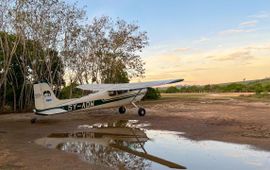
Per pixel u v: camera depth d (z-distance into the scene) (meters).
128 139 12.70
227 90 75.81
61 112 17.83
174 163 8.80
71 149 10.96
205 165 8.52
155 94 42.53
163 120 18.25
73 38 34.00
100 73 40.50
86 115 21.44
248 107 25.31
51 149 11.02
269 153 9.60
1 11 27.03
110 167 8.53
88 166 8.67
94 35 37.97
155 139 12.54
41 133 14.55
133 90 20.98
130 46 40.72
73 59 35.97
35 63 31.22
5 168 8.62
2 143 12.22
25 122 18.66
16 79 30.55
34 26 29.61
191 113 21.69
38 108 17.39
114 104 20.27
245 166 8.31
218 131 13.80
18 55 31.06
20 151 10.74
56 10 30.83
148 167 8.45
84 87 23.47
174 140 12.22
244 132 13.27
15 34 28.58
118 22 39.75
